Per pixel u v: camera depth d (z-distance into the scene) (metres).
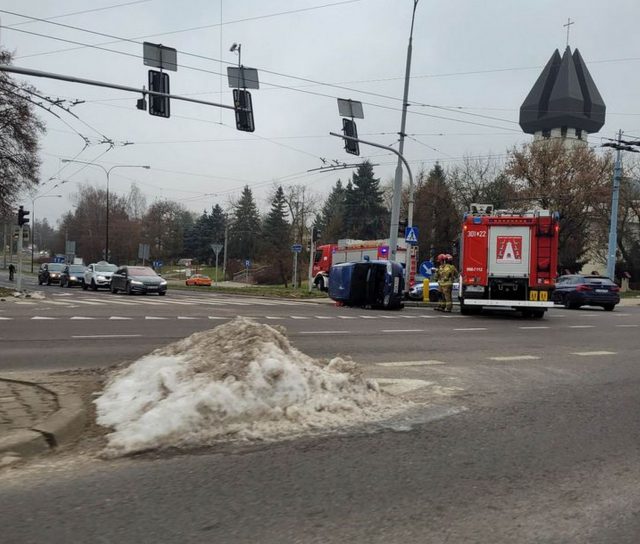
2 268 106.56
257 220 102.56
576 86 71.94
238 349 5.84
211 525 3.48
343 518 3.60
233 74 18.78
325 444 4.94
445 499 3.91
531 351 10.72
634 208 49.16
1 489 3.94
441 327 14.91
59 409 5.39
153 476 4.19
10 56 29.20
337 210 93.19
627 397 6.98
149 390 5.52
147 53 17.67
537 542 3.35
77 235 100.44
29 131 30.72
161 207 108.94
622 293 39.34
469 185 59.19
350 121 22.05
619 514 3.73
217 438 4.95
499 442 5.16
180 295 31.00
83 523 3.48
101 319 14.91
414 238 24.91
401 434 5.29
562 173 42.84
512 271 17.78
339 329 13.73
